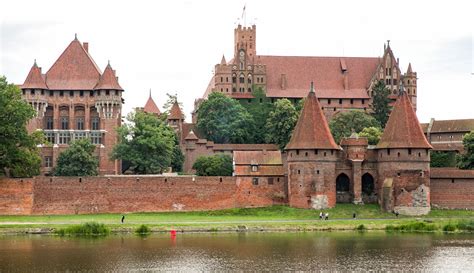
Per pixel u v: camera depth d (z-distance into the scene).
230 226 123.81
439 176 145.00
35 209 137.88
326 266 94.19
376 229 126.81
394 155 142.12
